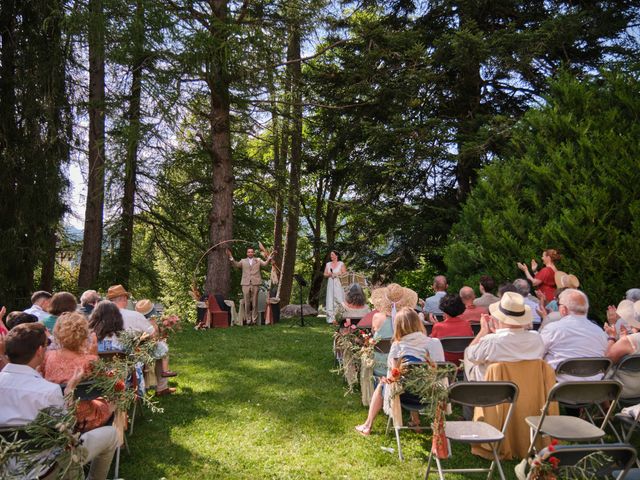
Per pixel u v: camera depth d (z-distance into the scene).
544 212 9.52
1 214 11.58
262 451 4.57
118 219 16.31
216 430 5.06
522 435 4.30
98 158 13.31
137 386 5.15
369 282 15.85
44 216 11.96
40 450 2.90
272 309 12.70
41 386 3.20
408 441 4.81
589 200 8.70
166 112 11.57
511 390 3.85
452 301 5.73
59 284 17.03
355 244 16.36
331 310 11.59
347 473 4.16
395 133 13.41
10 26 11.88
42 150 11.89
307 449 4.62
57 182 12.04
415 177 15.13
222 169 13.61
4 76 11.68
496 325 4.74
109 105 11.70
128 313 5.69
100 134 14.02
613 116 9.24
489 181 10.80
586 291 8.52
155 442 4.76
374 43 13.92
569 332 4.80
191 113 13.86
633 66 10.26
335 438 4.88
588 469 2.81
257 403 5.90
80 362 3.90
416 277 18.03
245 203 21.91
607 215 8.56
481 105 14.77
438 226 14.16
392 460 4.40
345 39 14.77
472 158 12.84
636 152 8.58
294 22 13.52
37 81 11.70
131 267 16.89
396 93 13.65
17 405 3.12
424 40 14.38
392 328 5.50
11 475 2.81
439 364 4.44
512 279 9.44
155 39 11.14
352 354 5.97
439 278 7.96
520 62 12.04
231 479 4.04
